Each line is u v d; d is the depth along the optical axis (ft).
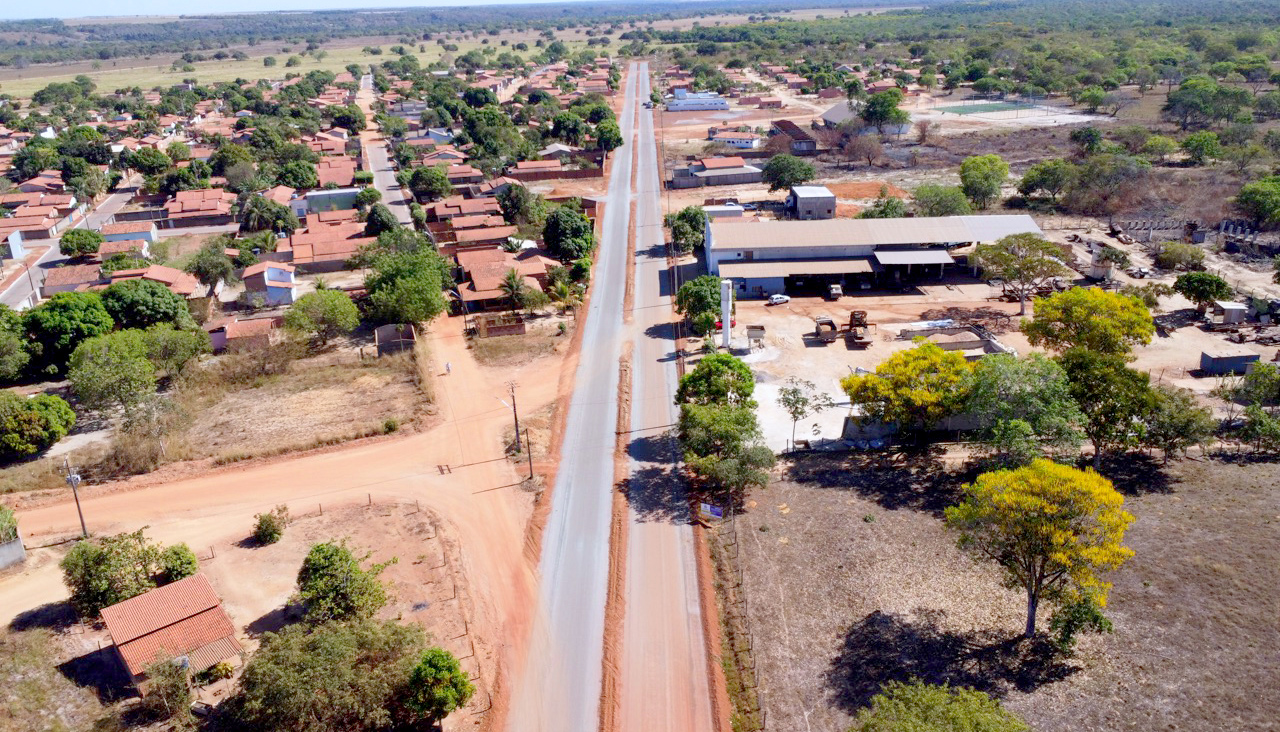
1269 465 218.38
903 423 225.35
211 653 159.84
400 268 340.80
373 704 140.56
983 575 181.68
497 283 361.51
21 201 548.72
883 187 481.87
